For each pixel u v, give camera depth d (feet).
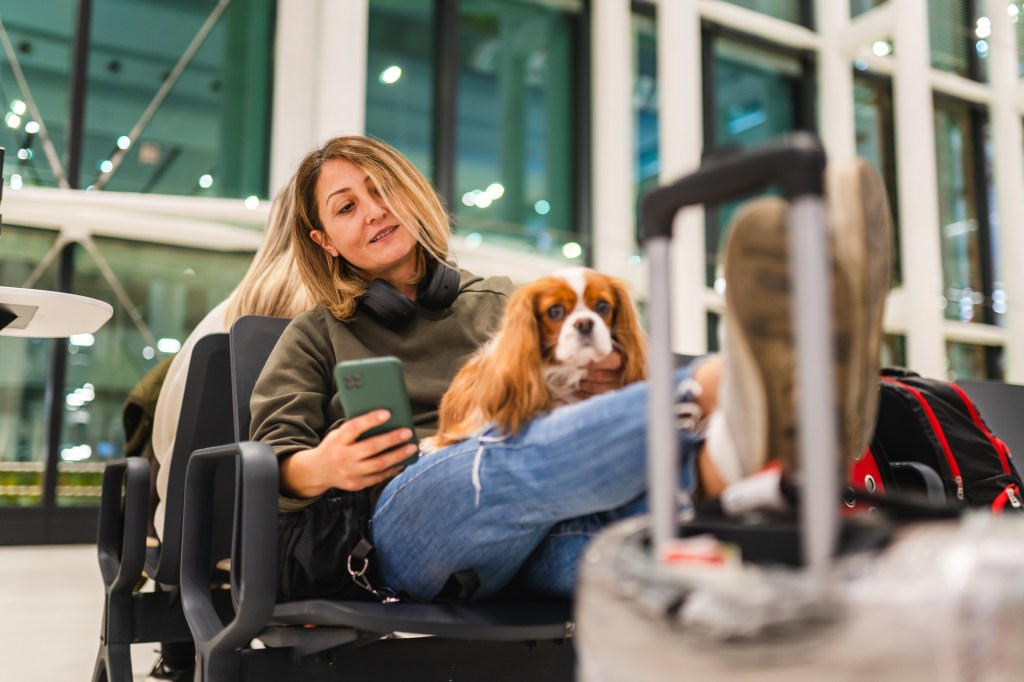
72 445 18.06
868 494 2.04
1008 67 28.73
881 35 25.95
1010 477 5.67
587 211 23.21
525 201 22.72
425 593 3.26
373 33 21.29
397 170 4.25
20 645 7.14
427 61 21.88
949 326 27.12
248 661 3.21
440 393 4.04
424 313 4.28
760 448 2.02
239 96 19.94
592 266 22.84
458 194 21.88
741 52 26.78
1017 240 28.04
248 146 19.93
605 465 2.56
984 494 5.54
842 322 1.98
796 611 1.44
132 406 5.88
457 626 2.76
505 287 4.64
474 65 22.45
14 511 17.21
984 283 28.60
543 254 22.27
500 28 22.88
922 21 25.31
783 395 1.96
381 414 2.81
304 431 3.47
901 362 26.30
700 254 21.79
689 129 22.63
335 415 3.70
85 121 18.74
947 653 1.34
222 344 4.39
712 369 2.35
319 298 4.31
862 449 2.25
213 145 19.71
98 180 18.75
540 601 3.30
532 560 3.29
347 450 2.87
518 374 2.81
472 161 22.17
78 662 6.50
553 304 2.85
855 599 1.41
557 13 23.68
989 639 1.34
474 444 2.94
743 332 1.95
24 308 4.94
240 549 3.13
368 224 4.17
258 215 19.08
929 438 5.53
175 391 4.60
